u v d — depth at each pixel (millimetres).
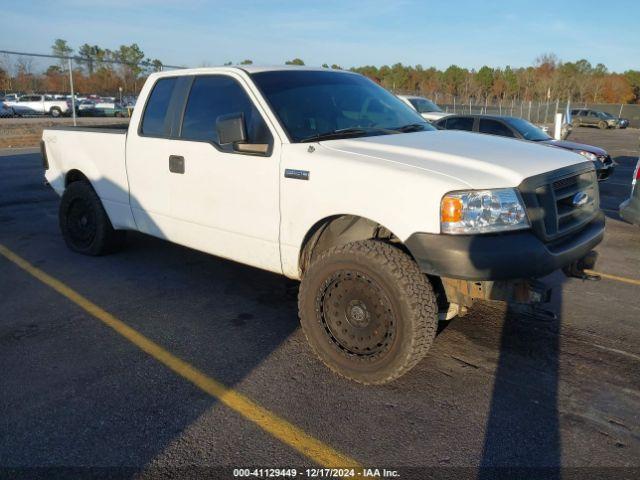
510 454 2807
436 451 2830
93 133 5508
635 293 5117
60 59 18391
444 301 3504
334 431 2988
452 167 3268
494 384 3463
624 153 21250
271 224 3922
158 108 4859
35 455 2789
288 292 4996
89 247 5965
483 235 3049
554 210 3295
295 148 3762
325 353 3545
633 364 3725
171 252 6191
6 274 5465
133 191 5121
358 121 4258
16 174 12016
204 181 4352
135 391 3369
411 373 3584
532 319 4410
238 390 3387
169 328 4250
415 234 3125
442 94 54750
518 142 4090
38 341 4023
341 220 3697
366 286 3311
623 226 8117
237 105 4219
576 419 3102
